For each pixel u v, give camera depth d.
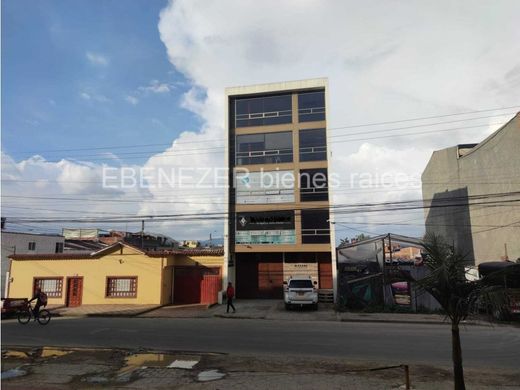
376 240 26.58
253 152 32.41
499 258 32.97
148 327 18.45
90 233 62.81
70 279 30.59
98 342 14.53
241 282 32.19
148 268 29.72
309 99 32.28
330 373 9.67
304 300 24.84
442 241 8.63
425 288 8.12
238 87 33.03
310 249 30.47
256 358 11.44
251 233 31.41
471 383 8.77
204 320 21.56
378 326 18.83
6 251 40.31
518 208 29.67
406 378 8.37
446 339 14.87
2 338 15.64
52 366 10.68
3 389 8.69
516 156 29.59
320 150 31.50
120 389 8.62
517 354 12.35
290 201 31.30
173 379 9.34
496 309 8.24
